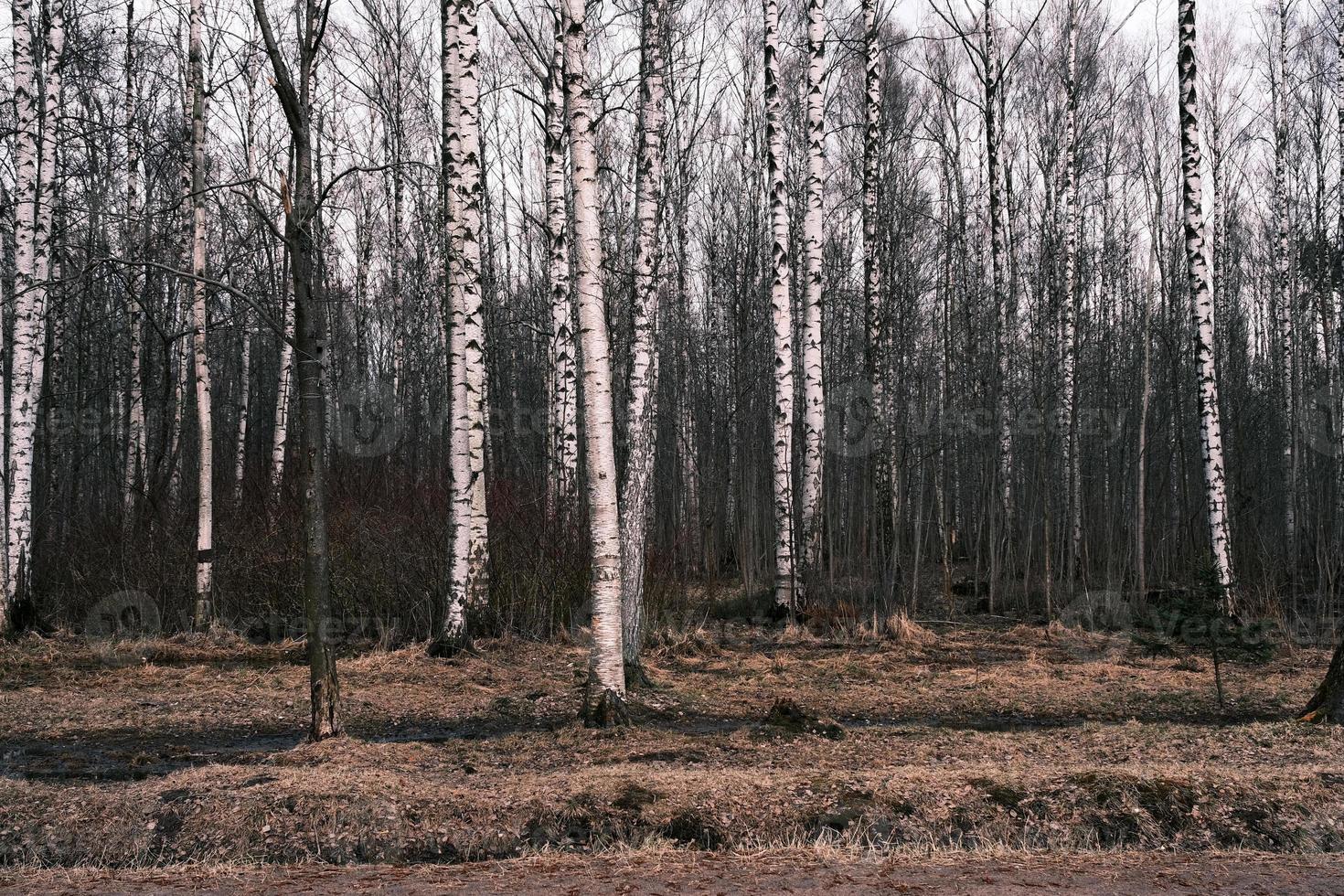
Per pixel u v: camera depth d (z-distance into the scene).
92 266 8.99
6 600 16.31
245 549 18.38
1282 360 26.98
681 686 13.33
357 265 29.88
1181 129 17.28
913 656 16.12
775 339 18.47
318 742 9.57
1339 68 26.62
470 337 15.33
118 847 7.19
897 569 20.62
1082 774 8.02
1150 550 25.84
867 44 20.27
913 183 32.38
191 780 8.15
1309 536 22.84
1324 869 6.57
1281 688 13.20
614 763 9.05
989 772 8.25
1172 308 26.67
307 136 9.28
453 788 7.93
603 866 6.73
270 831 7.31
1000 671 14.68
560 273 18.55
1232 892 6.08
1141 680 13.99
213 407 28.78
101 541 18.72
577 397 20.67
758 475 25.14
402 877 6.55
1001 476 25.08
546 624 16.78
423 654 15.16
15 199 16.20
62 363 21.62
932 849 7.04
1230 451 27.30
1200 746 9.52
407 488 19.89
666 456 27.16
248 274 21.72
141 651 15.79
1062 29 26.20
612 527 10.58
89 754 9.88
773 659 15.52
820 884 6.27
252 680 13.68
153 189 22.81
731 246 28.14
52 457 22.06
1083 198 31.66
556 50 18.55
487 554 16.25
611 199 24.52
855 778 8.09
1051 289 26.80
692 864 6.74
